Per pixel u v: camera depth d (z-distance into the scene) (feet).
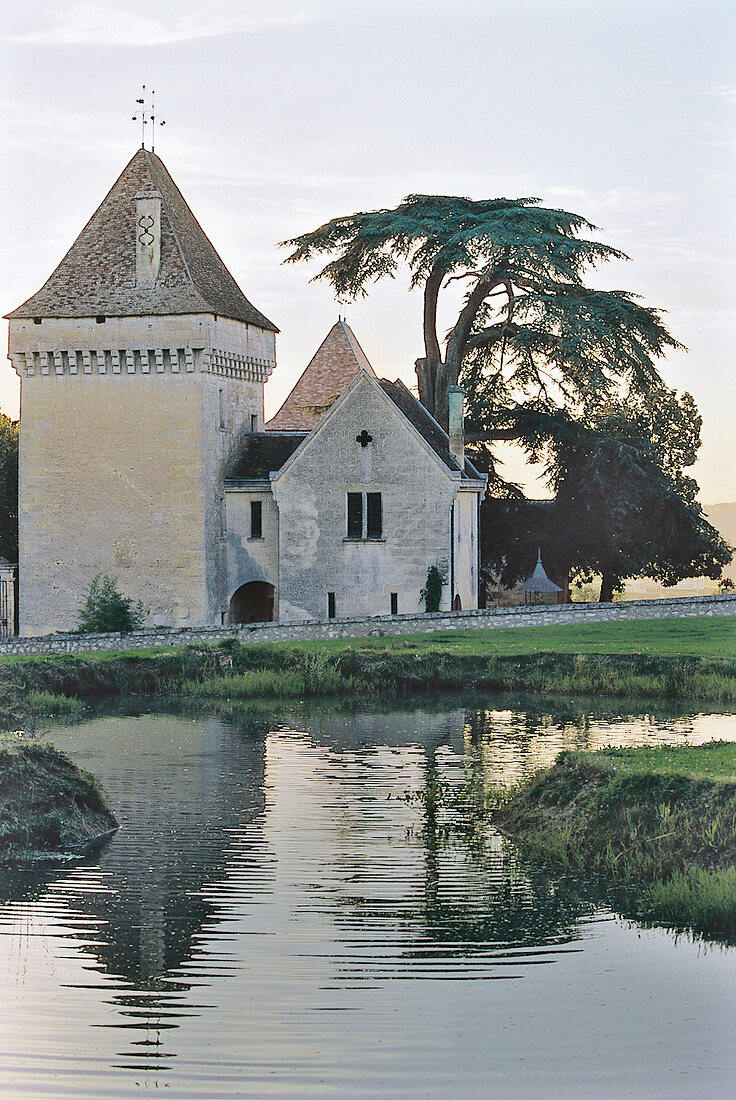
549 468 325.42
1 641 218.79
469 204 314.76
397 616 234.17
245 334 276.41
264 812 116.06
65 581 264.31
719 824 96.27
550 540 318.86
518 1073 67.77
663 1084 66.85
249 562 269.44
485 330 317.22
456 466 267.39
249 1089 66.39
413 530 257.55
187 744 150.92
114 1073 67.67
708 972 79.15
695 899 87.86
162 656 204.03
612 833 99.91
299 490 260.83
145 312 259.19
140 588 261.65
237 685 195.52
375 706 181.78
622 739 151.23
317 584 260.62
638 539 321.32
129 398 261.85
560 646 210.59
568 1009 74.43
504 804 114.42
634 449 319.27
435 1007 74.64
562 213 310.45
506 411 320.91
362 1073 67.72
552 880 95.35
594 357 301.22
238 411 276.82
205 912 89.30
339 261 311.27
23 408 265.13
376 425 258.37
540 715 171.42
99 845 105.60
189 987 77.25
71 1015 73.87
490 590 332.80
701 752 115.14
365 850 103.24
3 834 103.91
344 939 83.92
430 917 87.81
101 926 86.79
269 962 80.84
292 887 94.02
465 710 176.96
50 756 114.11
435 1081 67.21
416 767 136.05
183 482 260.21
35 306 263.49
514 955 81.82
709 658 195.21
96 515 262.88
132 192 270.26
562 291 302.45
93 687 197.06
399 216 304.71
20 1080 67.05
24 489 264.93
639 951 82.12
